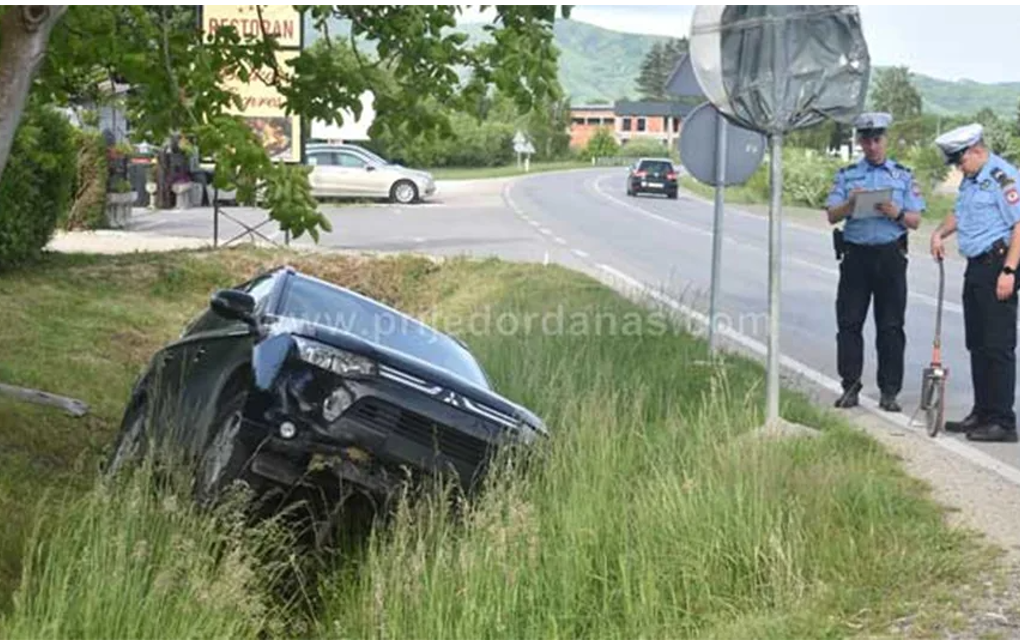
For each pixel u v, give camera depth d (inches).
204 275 775.7
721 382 402.3
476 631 247.8
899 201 430.0
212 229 1164.5
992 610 238.2
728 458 295.3
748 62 363.3
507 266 828.6
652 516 271.6
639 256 1087.0
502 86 302.7
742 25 360.2
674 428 334.3
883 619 237.5
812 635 232.5
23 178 699.4
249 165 312.7
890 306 435.8
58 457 376.5
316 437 281.3
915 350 606.2
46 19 233.5
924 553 263.9
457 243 1133.1
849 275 436.8
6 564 255.8
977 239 380.5
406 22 313.7
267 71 351.9
